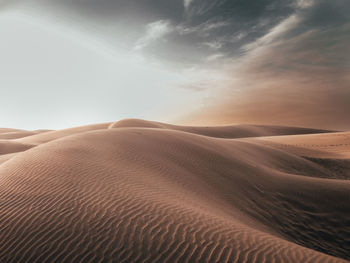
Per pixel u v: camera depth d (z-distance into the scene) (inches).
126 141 506.0
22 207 211.3
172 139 613.0
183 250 160.6
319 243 316.8
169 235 176.4
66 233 173.3
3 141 1414.9
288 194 442.0
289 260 159.0
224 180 430.6
